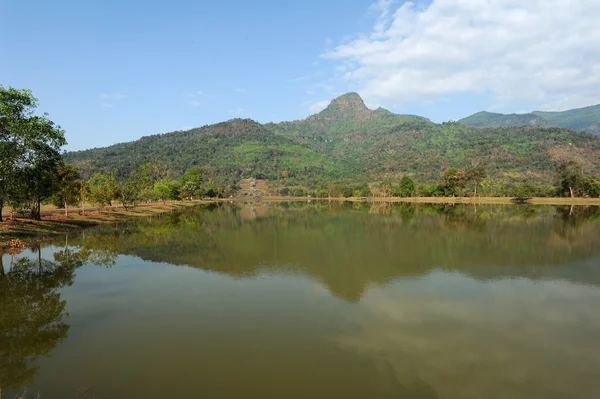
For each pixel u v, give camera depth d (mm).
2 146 26688
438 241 30219
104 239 31922
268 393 8492
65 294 16094
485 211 65250
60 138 32531
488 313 13609
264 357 10242
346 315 13422
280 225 44531
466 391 8586
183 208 84875
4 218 35156
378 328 12250
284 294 15969
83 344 11141
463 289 16594
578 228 37969
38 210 36906
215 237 33531
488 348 10805
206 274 19578
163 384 8906
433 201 110188
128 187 63469
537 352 10555
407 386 8789
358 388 8695
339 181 180875
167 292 16328
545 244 28281
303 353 10469
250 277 18922
